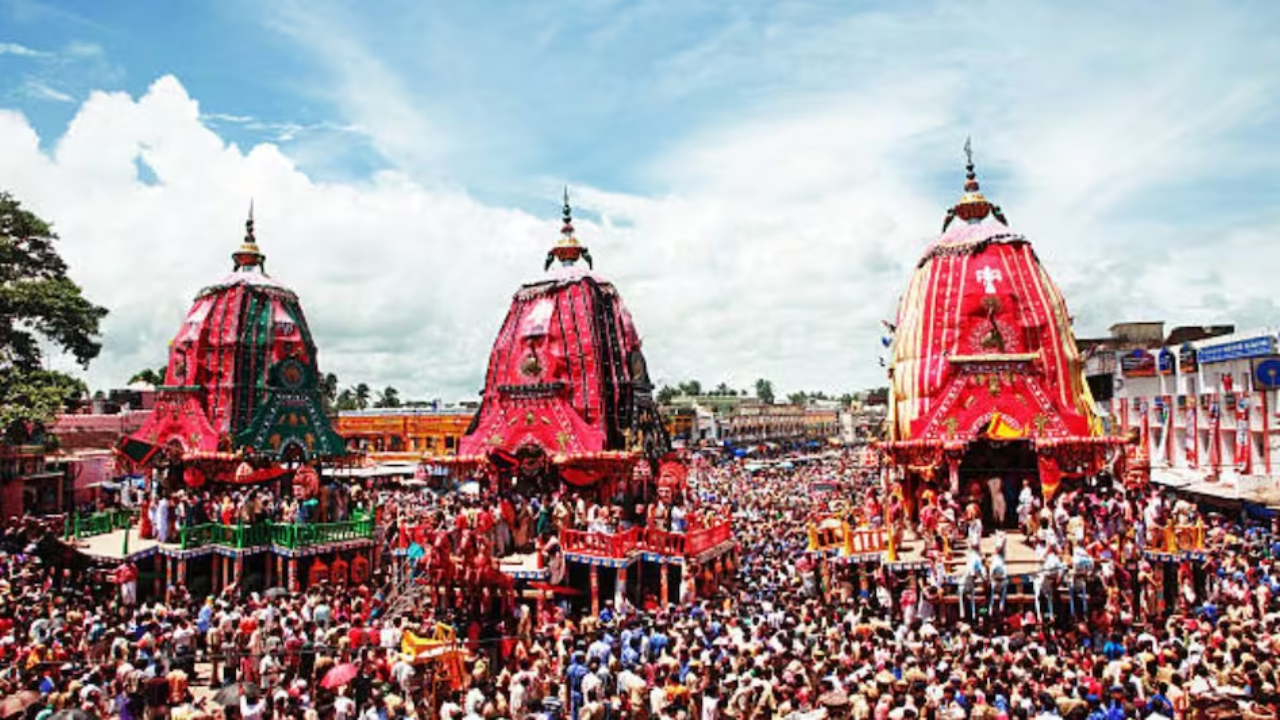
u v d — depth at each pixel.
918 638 20.70
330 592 26.55
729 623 20.25
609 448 32.66
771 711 14.16
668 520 29.86
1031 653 16.84
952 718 13.15
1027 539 26.59
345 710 15.45
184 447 35.31
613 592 28.19
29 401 36.56
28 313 39.22
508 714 15.97
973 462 30.72
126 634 19.98
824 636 18.88
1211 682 14.09
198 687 21.05
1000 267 29.08
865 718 13.22
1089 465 27.12
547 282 34.84
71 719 13.49
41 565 28.62
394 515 35.53
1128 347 62.62
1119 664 14.80
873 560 24.64
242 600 25.75
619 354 34.38
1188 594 23.47
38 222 40.78
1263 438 37.50
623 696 16.08
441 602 23.58
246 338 36.47
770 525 39.00
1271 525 34.44
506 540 29.05
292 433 36.97
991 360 27.95
